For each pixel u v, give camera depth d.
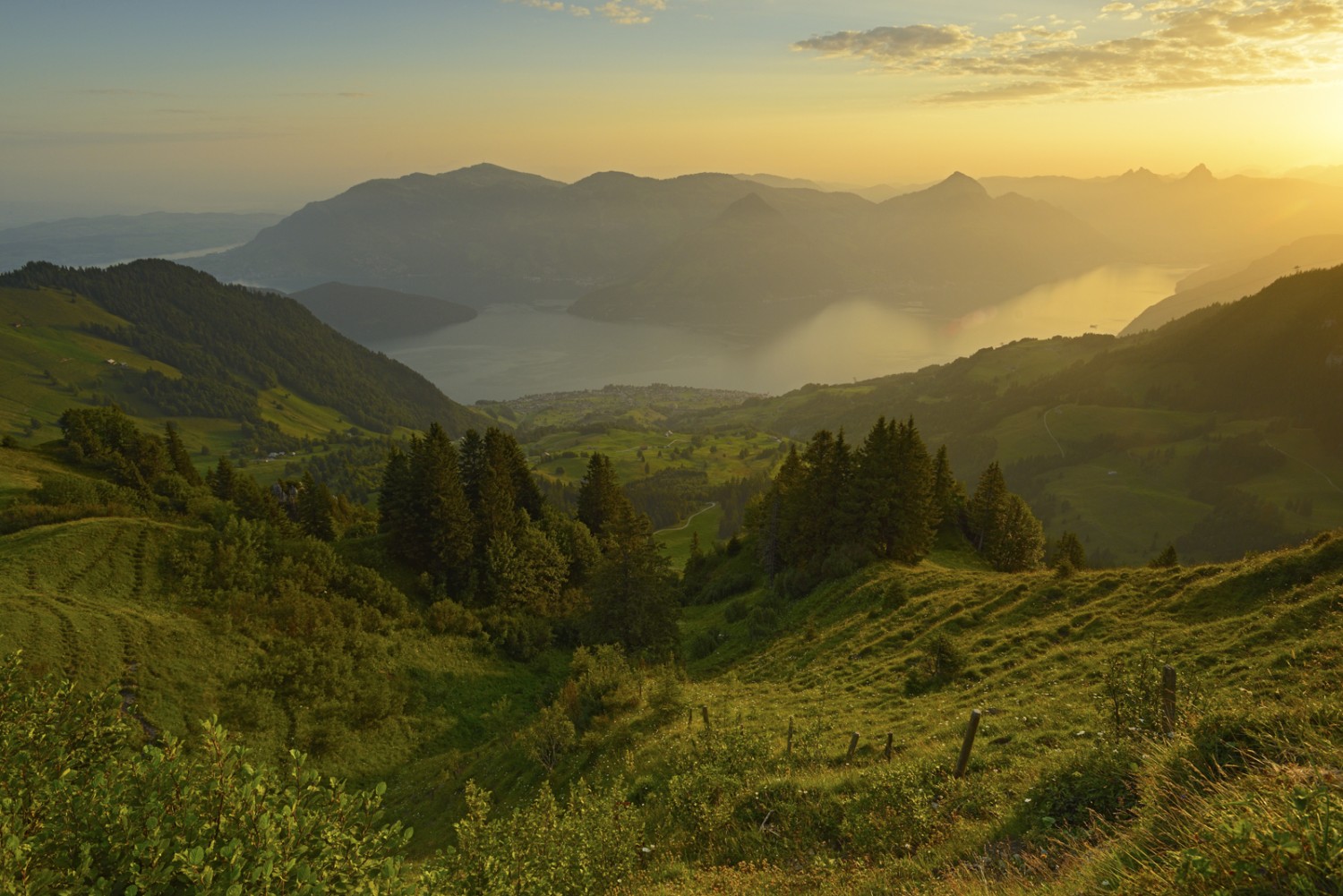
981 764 17.05
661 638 64.06
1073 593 39.66
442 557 75.88
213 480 109.50
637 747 30.86
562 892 13.02
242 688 47.12
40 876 5.85
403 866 7.66
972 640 37.34
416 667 58.75
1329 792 5.85
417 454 77.56
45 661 40.88
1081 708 20.31
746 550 102.50
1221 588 32.91
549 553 84.62
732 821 17.22
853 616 51.84
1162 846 7.24
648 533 66.56
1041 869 9.55
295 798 6.93
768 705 34.47
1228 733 9.96
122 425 91.81
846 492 74.62
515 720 56.72
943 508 89.69
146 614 49.72
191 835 6.59
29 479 74.56
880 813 14.84
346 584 65.69
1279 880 5.27
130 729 9.02
